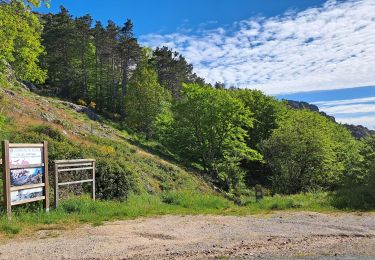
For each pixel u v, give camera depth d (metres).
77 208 11.88
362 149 22.94
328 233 8.81
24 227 9.34
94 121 53.44
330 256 6.86
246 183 51.84
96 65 76.88
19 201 10.55
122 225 9.84
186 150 53.03
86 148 24.69
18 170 10.58
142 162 31.67
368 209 12.73
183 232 8.97
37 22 18.59
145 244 7.71
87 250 7.21
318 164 30.16
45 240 8.06
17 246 7.54
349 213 11.98
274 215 11.77
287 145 30.69
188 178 33.59
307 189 29.48
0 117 18.89
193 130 52.03
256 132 61.22
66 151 20.61
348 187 18.66
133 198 16.67
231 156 50.22
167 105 66.56
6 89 37.22
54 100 57.03
